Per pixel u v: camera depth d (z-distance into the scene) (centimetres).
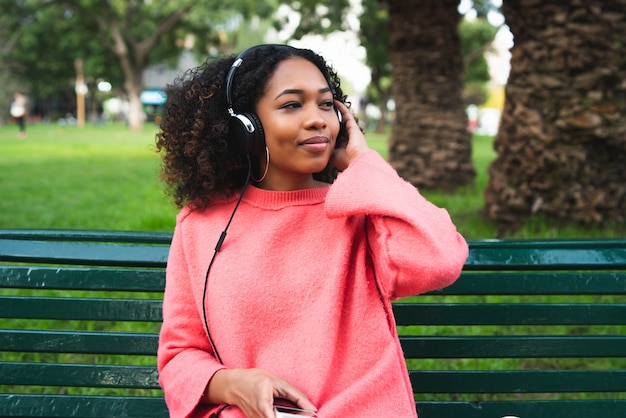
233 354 163
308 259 166
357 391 156
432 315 192
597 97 487
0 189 883
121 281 192
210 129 175
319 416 154
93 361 344
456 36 874
